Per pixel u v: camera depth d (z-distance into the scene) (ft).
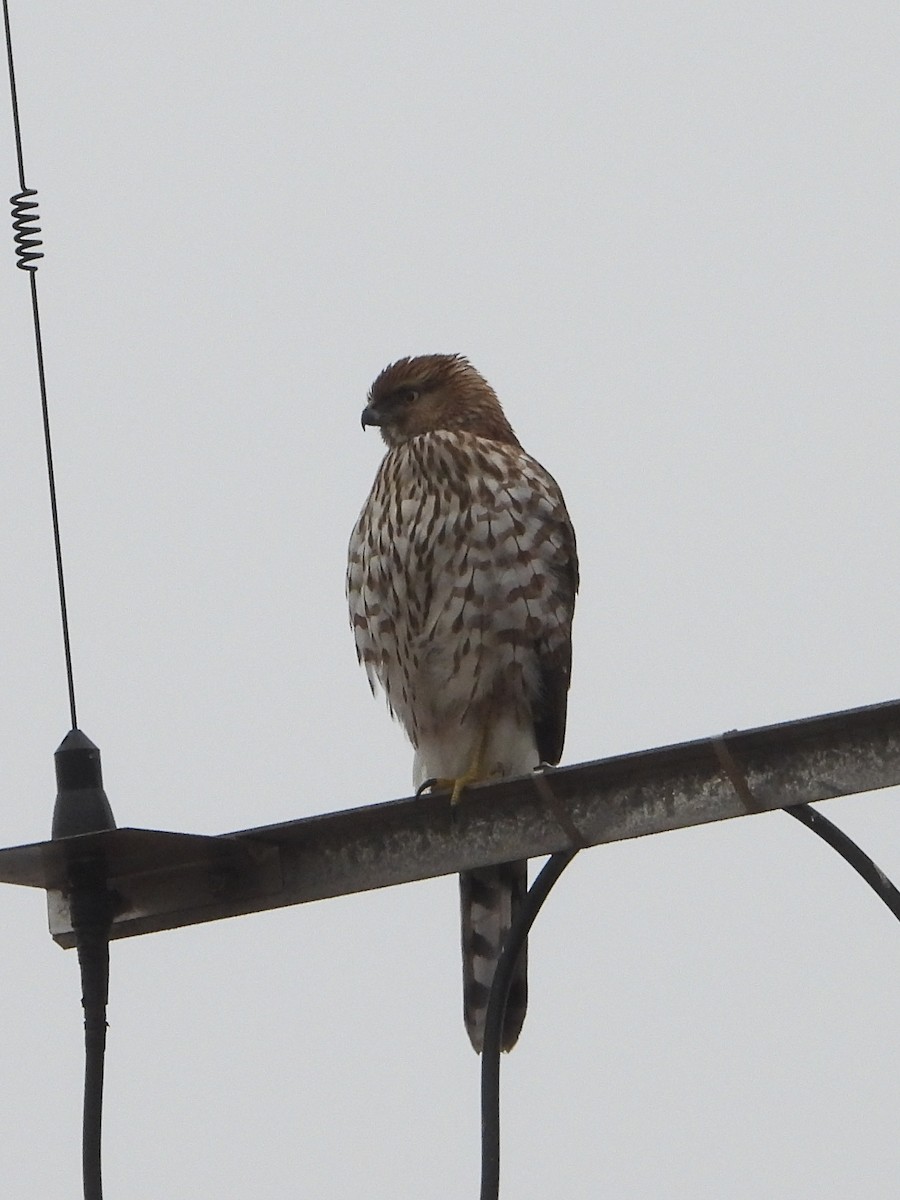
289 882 33.14
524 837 31.63
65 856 31.45
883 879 28.99
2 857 30.73
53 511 33.47
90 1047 31.14
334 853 32.94
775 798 29.76
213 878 33.32
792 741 29.63
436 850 32.35
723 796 30.17
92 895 31.81
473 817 31.99
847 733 29.43
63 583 33.09
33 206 34.96
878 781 29.19
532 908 31.12
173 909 33.24
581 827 31.19
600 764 30.58
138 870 32.81
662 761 30.30
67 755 32.14
